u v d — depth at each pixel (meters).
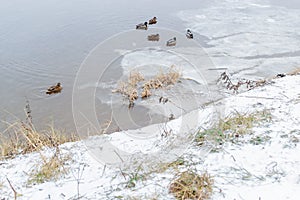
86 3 23.45
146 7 22.05
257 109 4.78
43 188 3.08
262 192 2.46
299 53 14.12
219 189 2.52
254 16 19.50
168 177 2.83
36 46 16.25
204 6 22.03
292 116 4.27
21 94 11.80
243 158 3.11
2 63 14.42
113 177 3.06
